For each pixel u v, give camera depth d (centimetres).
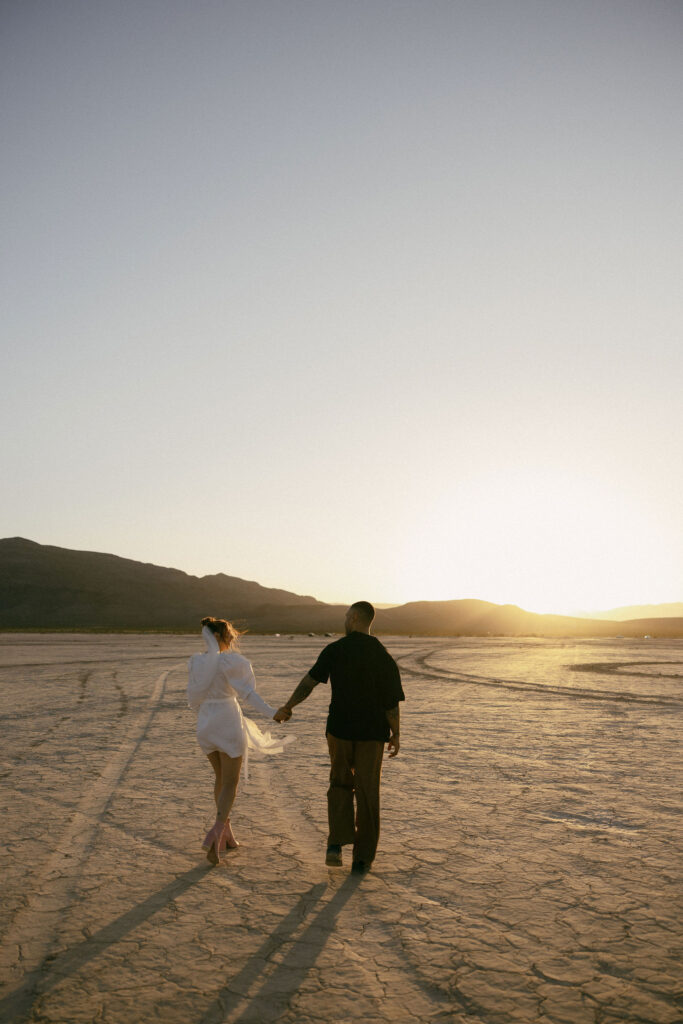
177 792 819
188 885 538
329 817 571
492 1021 360
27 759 1006
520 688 2077
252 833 668
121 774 910
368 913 488
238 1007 373
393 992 387
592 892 526
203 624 625
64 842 639
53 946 440
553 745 1143
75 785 851
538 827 689
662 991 389
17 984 396
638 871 570
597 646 5344
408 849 623
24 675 2414
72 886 536
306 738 1206
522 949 436
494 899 512
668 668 2945
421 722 1395
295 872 566
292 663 2909
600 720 1429
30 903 504
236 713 602
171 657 3397
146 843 636
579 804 774
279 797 801
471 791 834
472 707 1634
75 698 1748
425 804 775
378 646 594
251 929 462
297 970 410
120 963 418
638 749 1109
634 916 484
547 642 6216
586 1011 370
